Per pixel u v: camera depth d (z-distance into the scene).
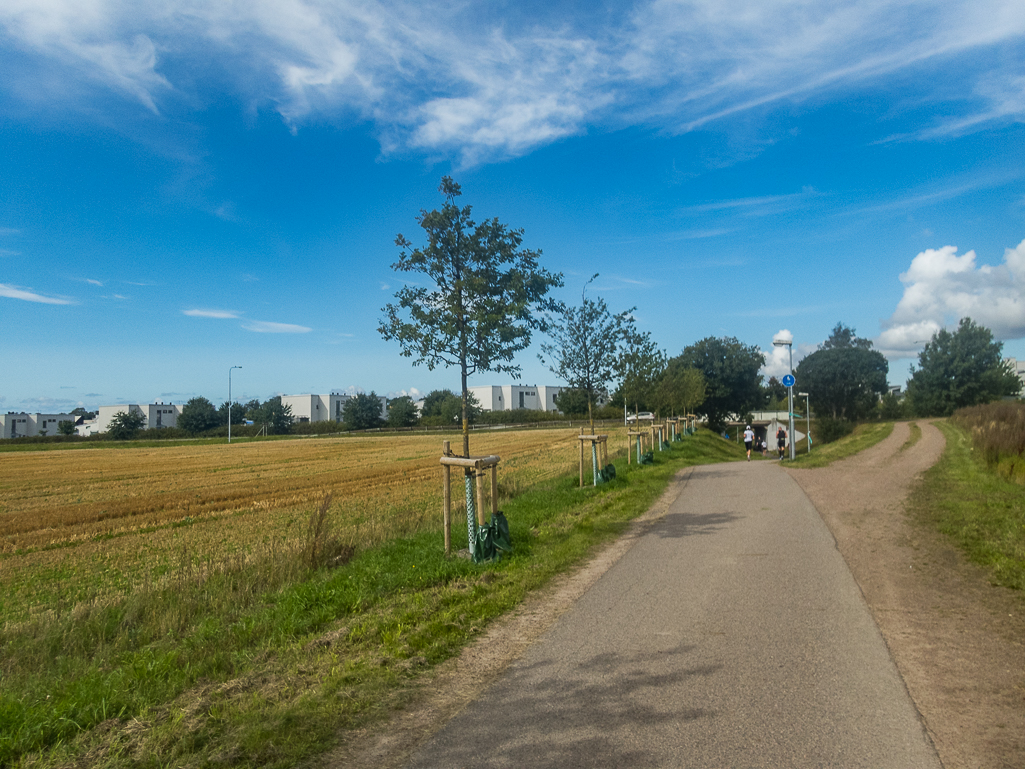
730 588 7.23
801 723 4.01
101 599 8.95
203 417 110.62
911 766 3.48
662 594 7.11
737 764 3.54
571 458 31.38
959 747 3.68
